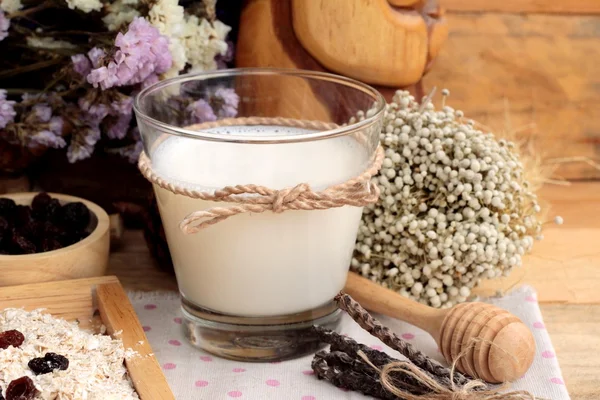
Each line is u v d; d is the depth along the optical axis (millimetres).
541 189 638
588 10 636
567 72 643
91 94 527
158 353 482
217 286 466
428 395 430
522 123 647
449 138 517
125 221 589
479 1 630
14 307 482
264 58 568
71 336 456
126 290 531
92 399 426
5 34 521
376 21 553
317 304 476
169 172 461
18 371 437
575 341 499
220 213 438
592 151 648
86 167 597
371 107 490
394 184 516
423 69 576
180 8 522
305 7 554
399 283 519
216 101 514
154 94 490
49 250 505
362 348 460
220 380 463
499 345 453
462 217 510
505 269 515
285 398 453
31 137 538
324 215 456
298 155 458
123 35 504
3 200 525
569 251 570
